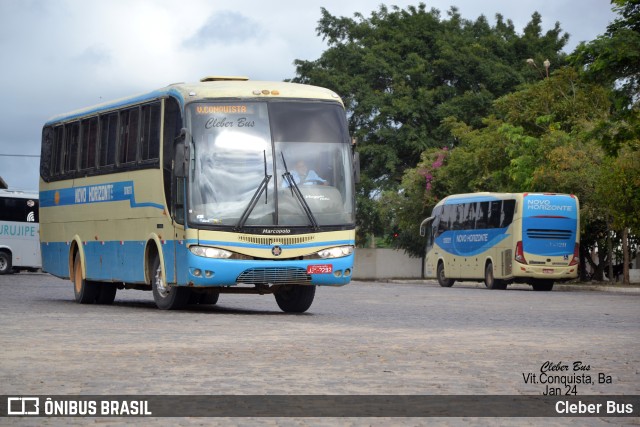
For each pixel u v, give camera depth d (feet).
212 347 47.03
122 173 79.82
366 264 250.78
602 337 54.70
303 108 72.54
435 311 81.51
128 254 79.05
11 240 197.26
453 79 248.11
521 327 62.59
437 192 212.43
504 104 176.55
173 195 71.82
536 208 150.20
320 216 71.31
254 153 70.90
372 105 238.68
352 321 66.54
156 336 52.80
